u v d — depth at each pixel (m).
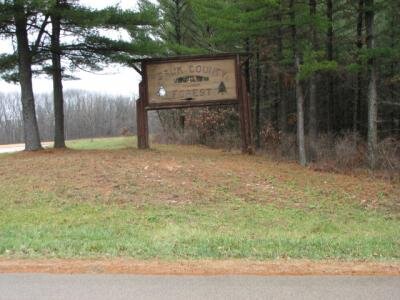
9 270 7.24
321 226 11.14
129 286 6.52
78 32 17.89
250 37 22.75
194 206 12.38
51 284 6.61
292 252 8.27
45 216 11.24
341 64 24.55
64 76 20.52
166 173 14.73
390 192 15.26
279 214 12.10
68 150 18.53
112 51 18.55
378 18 27.14
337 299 6.01
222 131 30.42
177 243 8.91
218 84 19.14
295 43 19.27
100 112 85.00
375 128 20.95
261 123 31.53
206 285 6.54
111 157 16.55
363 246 8.72
